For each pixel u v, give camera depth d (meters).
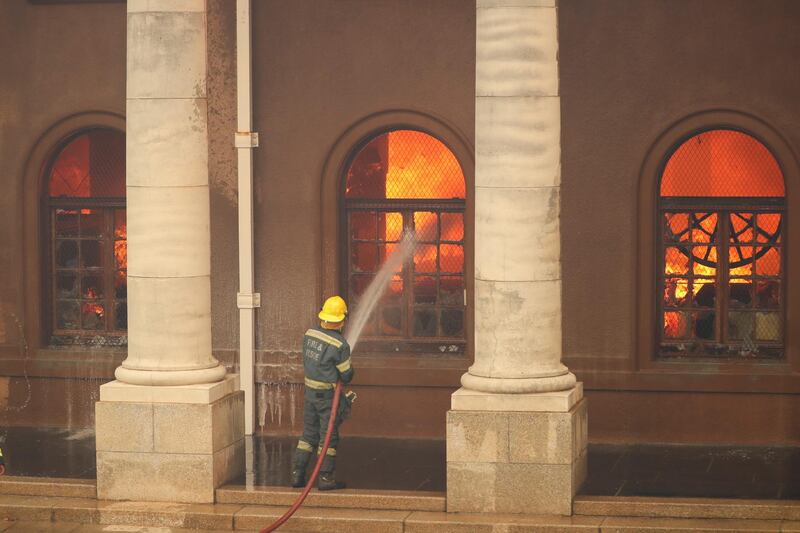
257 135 20.86
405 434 20.84
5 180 21.78
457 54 20.45
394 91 20.62
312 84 20.83
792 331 19.88
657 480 17.55
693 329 20.47
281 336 21.12
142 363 17.30
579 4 20.06
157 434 16.98
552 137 16.28
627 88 20.02
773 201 20.08
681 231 20.44
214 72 21.08
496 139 16.22
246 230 20.86
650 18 19.91
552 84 16.27
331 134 20.83
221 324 21.31
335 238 20.95
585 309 20.28
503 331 16.27
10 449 19.95
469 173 20.56
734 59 19.73
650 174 20.05
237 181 21.16
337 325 17.17
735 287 20.33
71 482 17.47
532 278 16.25
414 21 20.53
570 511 16.02
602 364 20.27
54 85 21.56
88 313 22.06
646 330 20.20
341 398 17.05
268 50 20.91
